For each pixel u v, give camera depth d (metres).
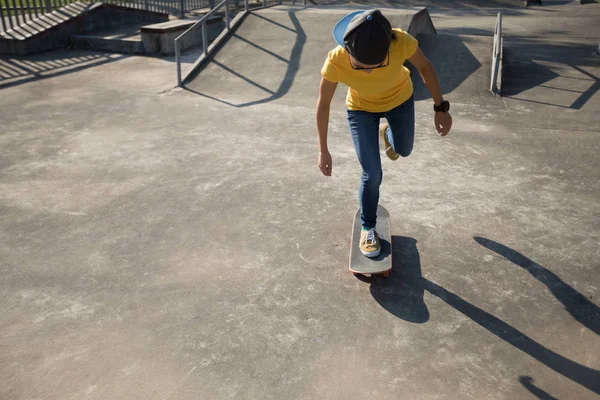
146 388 2.37
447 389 2.35
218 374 2.45
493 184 4.49
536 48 9.98
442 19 15.75
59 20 11.12
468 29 13.30
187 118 6.42
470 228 3.76
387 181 4.57
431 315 2.86
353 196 4.32
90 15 11.66
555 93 7.14
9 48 10.35
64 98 7.34
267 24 9.13
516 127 5.95
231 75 8.01
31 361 2.54
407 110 3.06
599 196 4.24
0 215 4.03
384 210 3.66
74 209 4.13
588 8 18.88
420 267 3.30
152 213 4.06
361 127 3.02
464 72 7.68
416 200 4.21
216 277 3.23
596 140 5.48
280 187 4.48
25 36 10.37
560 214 3.96
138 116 6.52
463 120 6.20
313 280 3.19
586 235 3.65
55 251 3.54
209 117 6.45
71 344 2.66
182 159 5.12
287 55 8.27
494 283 3.13
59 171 4.85
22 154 5.26
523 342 2.64
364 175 3.01
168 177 4.71
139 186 4.53
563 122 6.07
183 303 2.98
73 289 3.12
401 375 2.43
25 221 3.95
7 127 6.08
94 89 7.83
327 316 2.86
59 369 2.49
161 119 6.39
